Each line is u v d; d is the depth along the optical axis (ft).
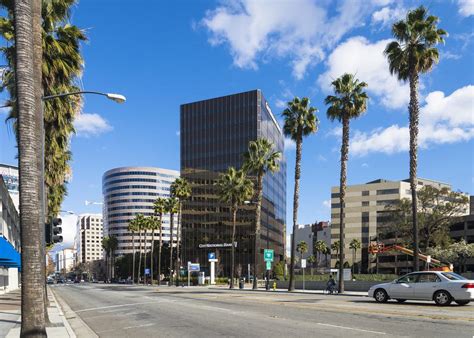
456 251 239.09
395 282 67.62
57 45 68.59
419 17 106.01
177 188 271.28
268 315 54.80
